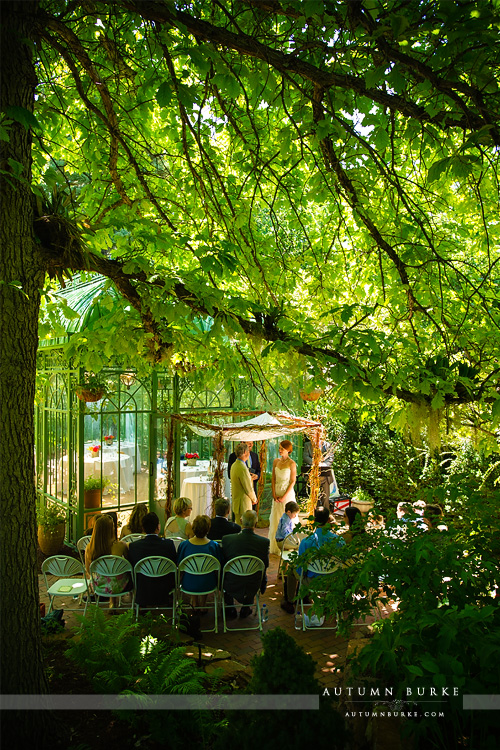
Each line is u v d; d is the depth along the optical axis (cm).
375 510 337
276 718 201
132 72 388
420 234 452
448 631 184
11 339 250
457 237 577
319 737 195
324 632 524
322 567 488
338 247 517
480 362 361
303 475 1000
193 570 509
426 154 408
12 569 250
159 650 340
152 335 388
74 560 537
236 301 325
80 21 382
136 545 516
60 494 810
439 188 455
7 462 248
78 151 507
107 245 434
